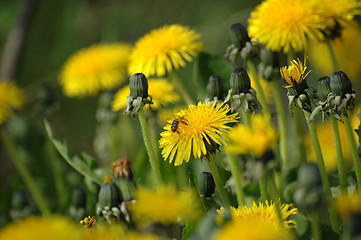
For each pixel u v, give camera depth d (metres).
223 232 0.47
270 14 0.62
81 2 0.96
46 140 0.79
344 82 0.54
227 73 0.67
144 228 0.50
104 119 0.77
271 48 0.63
